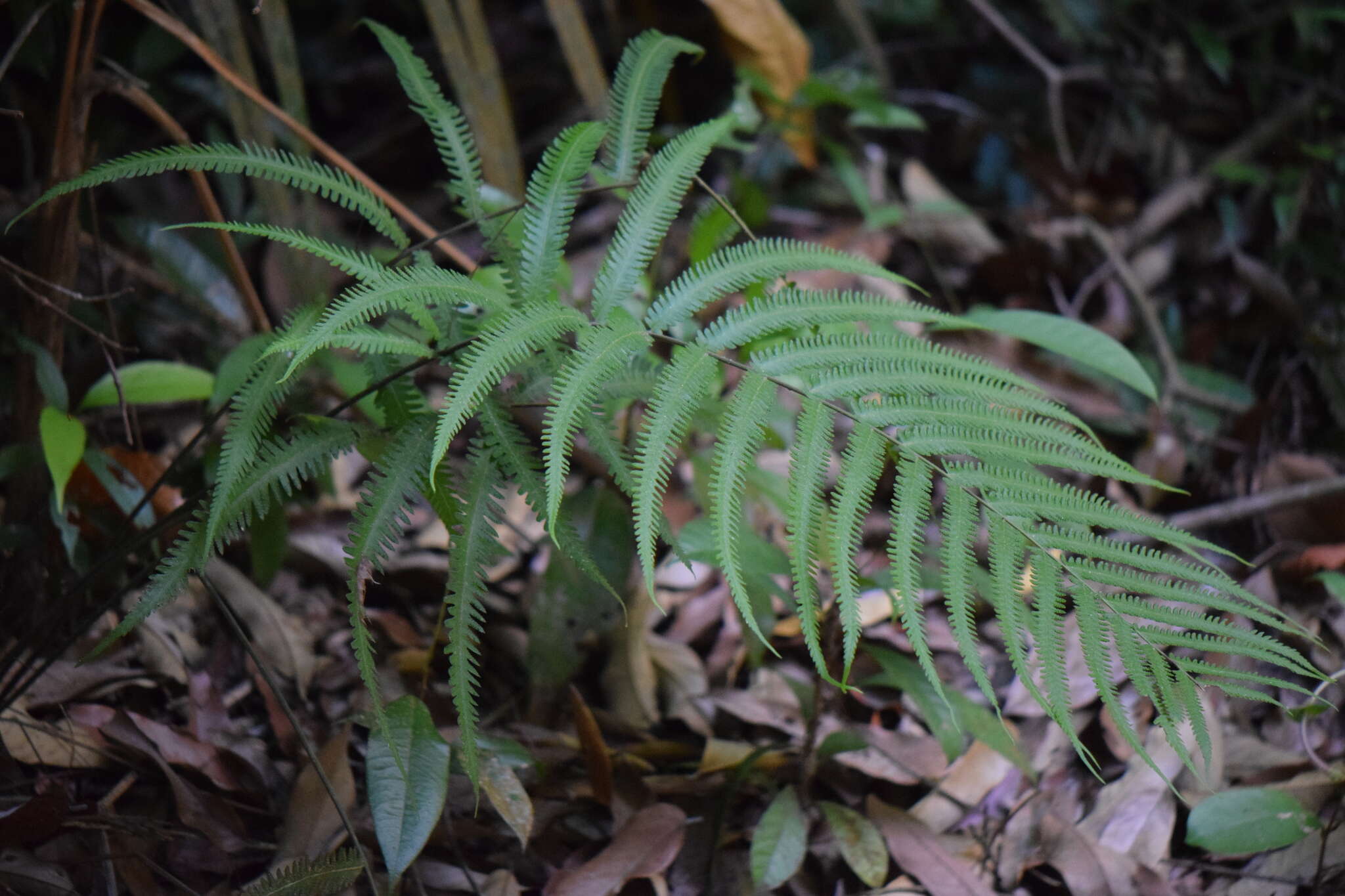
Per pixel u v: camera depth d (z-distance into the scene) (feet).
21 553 5.26
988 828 5.26
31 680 4.91
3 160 6.24
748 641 5.40
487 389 4.42
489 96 5.75
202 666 5.43
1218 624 4.50
